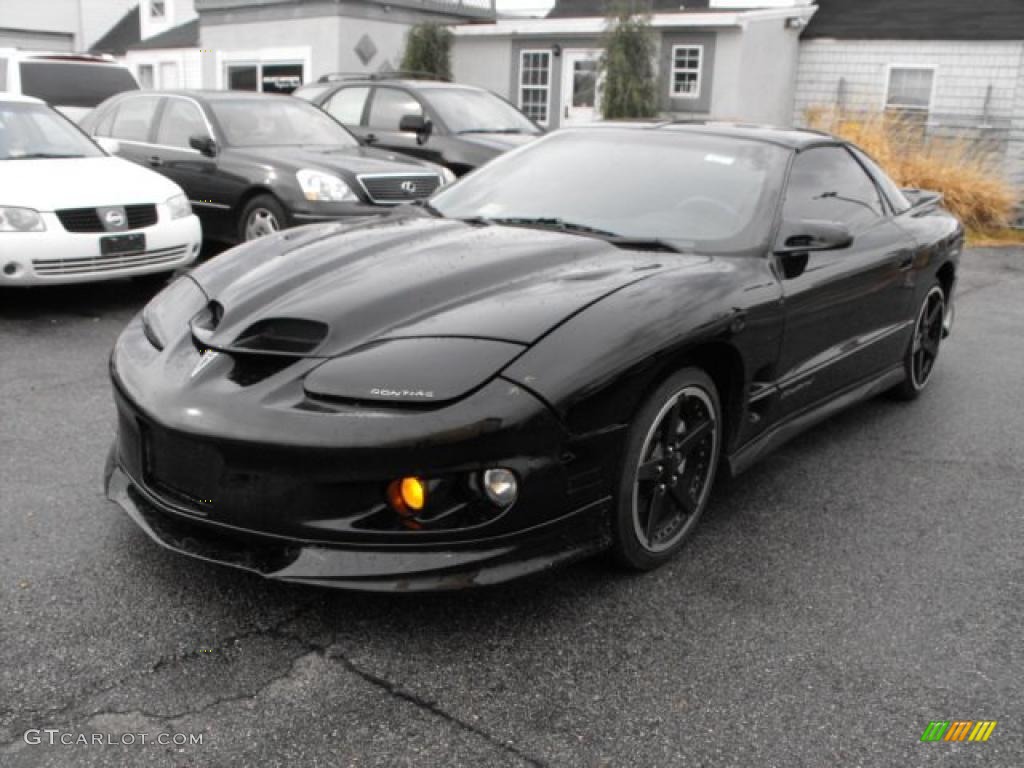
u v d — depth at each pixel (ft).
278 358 8.71
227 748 7.00
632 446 9.11
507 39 64.13
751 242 11.37
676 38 58.80
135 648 8.20
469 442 7.95
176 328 9.86
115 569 9.52
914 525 11.50
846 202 13.94
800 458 13.79
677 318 9.35
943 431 15.28
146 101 29.09
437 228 11.57
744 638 8.76
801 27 62.03
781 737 7.37
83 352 17.74
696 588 9.68
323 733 7.20
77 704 7.43
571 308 8.96
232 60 66.03
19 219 19.48
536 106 64.18
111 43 102.83
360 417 8.00
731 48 57.00
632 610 9.18
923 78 60.54
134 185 21.43
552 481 8.40
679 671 8.19
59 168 21.36
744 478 12.93
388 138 33.91
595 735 7.30
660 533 10.09
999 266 34.45
